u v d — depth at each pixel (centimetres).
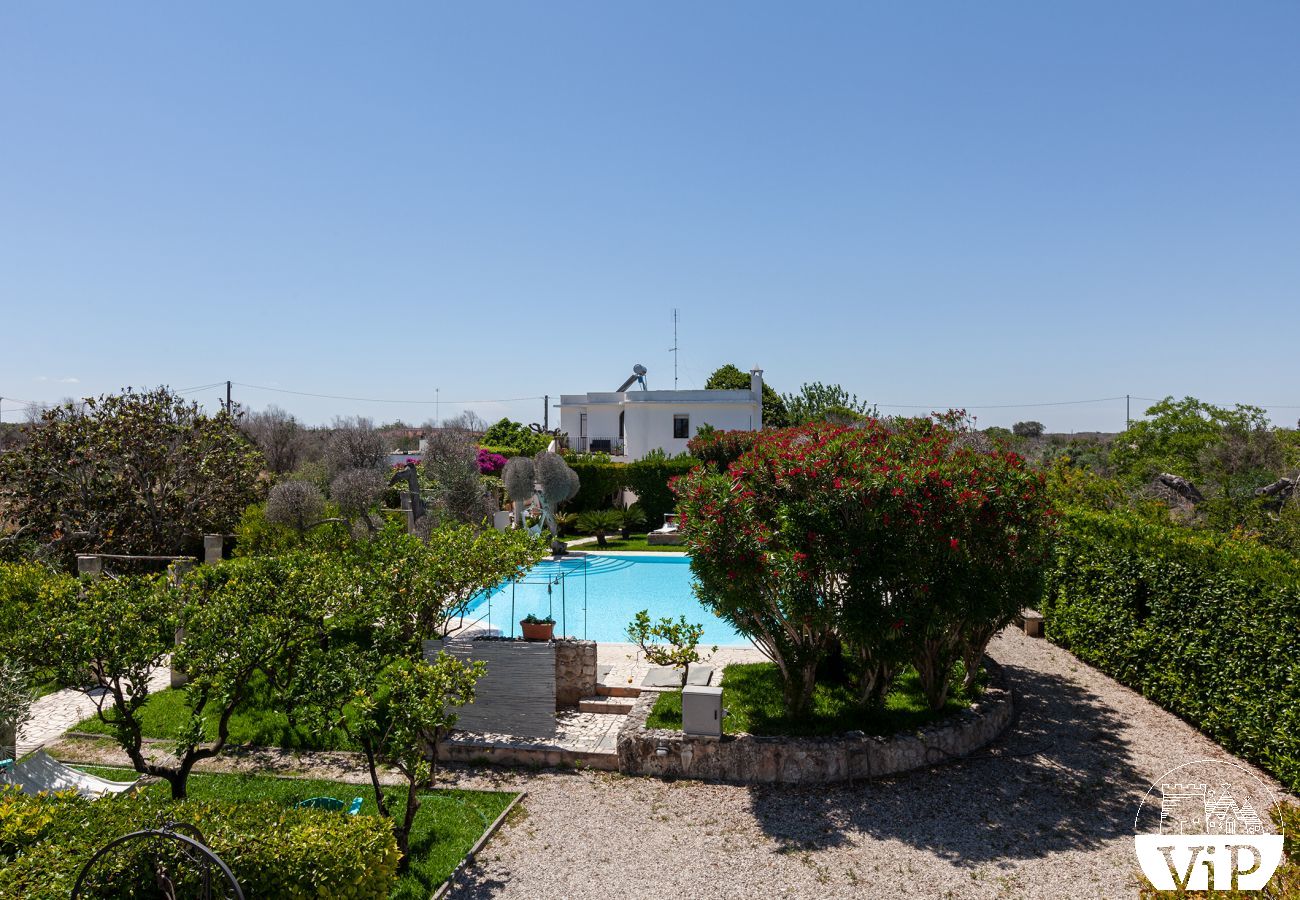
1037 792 939
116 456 2188
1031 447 5022
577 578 2448
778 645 1041
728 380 5125
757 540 948
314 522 2092
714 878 778
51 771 844
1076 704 1230
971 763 1022
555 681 1207
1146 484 3253
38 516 2089
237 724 1164
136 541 2186
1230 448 3212
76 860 560
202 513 2308
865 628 930
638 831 875
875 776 992
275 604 942
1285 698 921
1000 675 1257
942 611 959
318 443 4081
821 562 967
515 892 757
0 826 608
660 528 3206
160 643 880
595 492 3284
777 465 991
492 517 2742
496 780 1017
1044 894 734
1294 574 959
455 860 812
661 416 4066
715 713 1014
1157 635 1195
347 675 874
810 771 987
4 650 847
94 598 888
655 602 2164
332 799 898
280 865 601
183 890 570
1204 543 1155
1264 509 2356
